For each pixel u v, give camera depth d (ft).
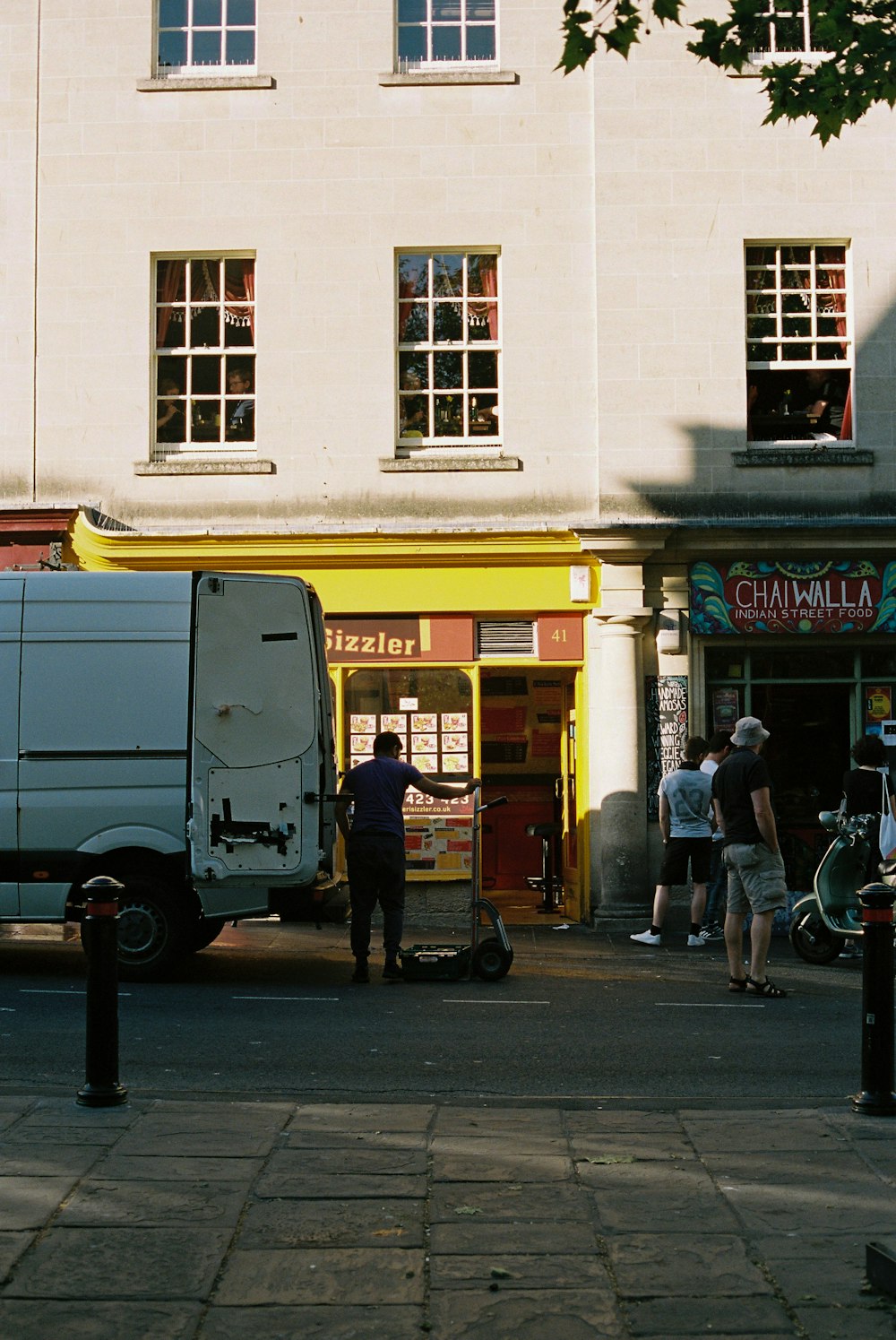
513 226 51.65
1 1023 29.76
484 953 37.01
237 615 36.52
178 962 36.22
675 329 51.01
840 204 51.26
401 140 51.83
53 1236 16.12
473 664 51.03
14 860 36.11
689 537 50.14
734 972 35.14
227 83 52.01
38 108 52.37
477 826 37.83
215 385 52.54
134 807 36.01
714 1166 18.94
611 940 47.24
